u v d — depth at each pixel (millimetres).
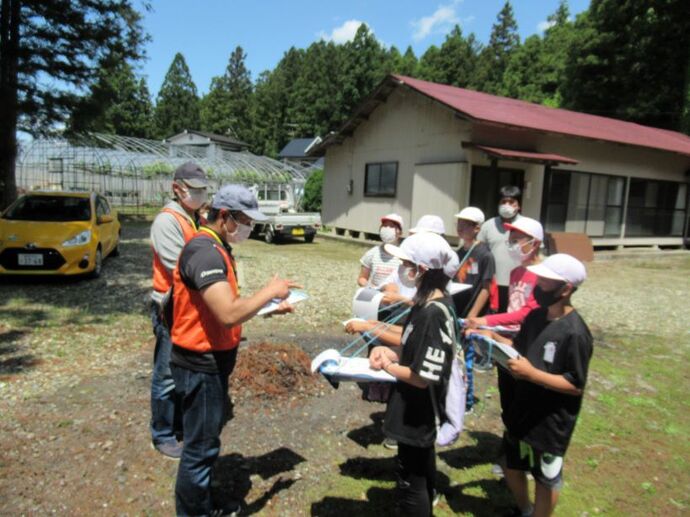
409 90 15273
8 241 7996
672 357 6199
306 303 7859
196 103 72562
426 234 2406
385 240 4203
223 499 2941
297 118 65188
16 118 11484
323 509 2932
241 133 70688
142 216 25312
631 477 3461
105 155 24828
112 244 10617
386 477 3277
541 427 2436
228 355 2467
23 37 11320
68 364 4926
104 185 27719
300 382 4488
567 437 2426
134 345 5559
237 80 82000
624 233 17641
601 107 28297
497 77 65250
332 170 19469
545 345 2400
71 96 11953
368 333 2971
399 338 2879
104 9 11719
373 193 17141
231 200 2389
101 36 11609
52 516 2750
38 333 5812
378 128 16844
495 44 74688
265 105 69562
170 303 2740
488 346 2533
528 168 14617
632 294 10203
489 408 4426
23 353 5152
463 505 3055
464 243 4004
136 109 55219
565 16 50156
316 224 17266
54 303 7164
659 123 27000
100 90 12391
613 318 8133
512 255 3219
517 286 3270
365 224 17594
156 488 3033
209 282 2209
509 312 3318
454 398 2369
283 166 31719
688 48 24484
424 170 14695
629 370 5660
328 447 3615
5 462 3215
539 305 2488
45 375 4629
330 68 63406
